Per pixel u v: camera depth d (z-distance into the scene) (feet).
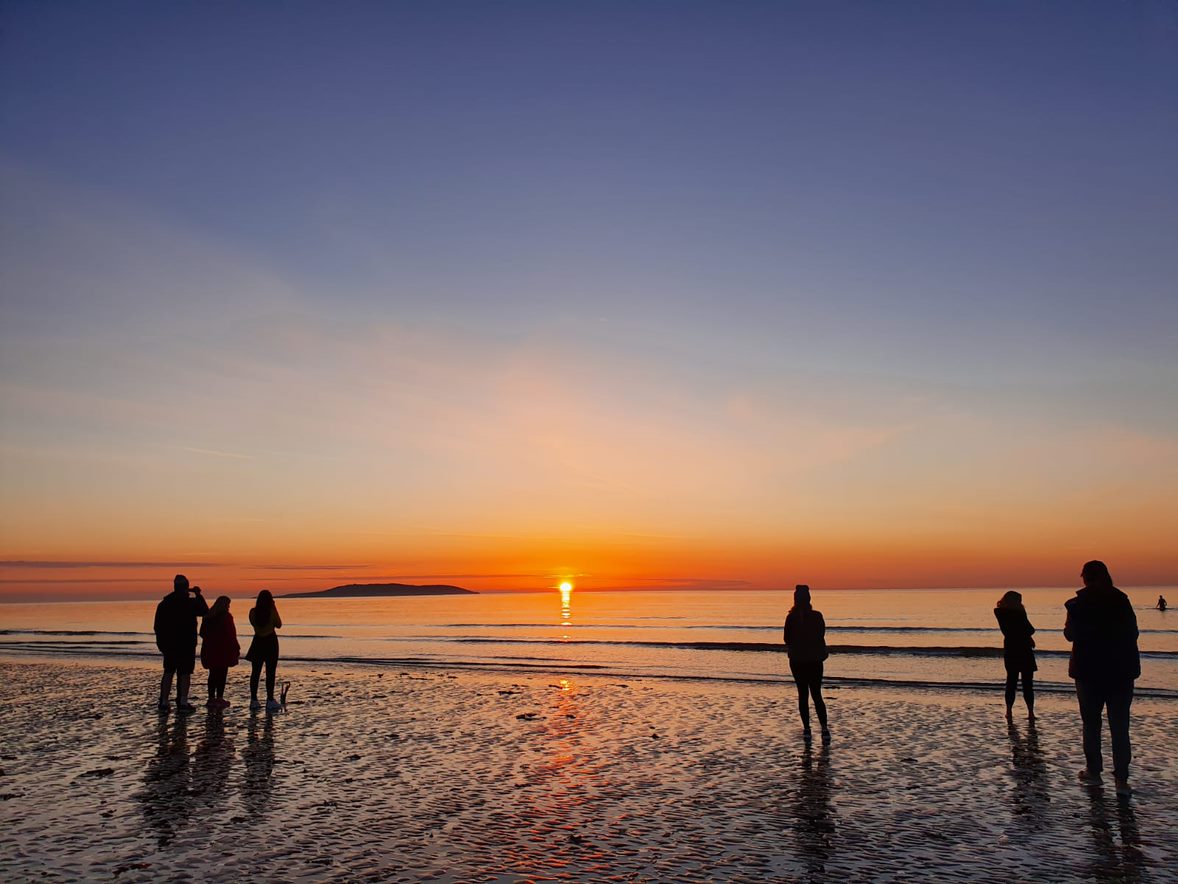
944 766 36.52
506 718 50.44
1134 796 30.76
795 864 23.29
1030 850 24.52
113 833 26.12
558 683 69.26
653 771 35.65
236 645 53.52
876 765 36.86
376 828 26.76
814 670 42.75
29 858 23.56
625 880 21.93
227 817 28.09
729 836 26.03
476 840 25.50
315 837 25.70
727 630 181.78
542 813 28.73
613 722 48.96
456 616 318.45
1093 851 24.38
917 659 94.73
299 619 282.56
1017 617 49.55
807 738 43.14
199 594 53.62
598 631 179.11
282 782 33.42
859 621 235.20
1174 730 44.73
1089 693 33.42
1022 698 59.16
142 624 224.33
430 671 80.12
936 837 25.88
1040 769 35.58
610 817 28.25
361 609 466.70
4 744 42.11
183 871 22.43
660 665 86.74
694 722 48.96
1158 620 232.94
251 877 21.97
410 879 21.88
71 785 32.83
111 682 69.15
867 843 25.31
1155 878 22.09
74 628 194.39
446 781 33.68
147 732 45.14
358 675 75.92
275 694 61.57
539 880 21.88
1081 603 33.86
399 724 48.06
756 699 59.00
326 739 43.24
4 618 294.46
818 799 30.81
